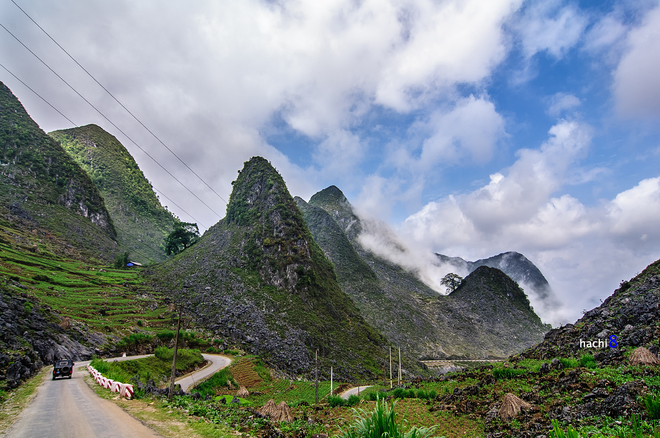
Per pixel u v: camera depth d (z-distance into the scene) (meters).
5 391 27.42
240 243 143.75
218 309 104.50
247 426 20.34
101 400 24.95
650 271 43.53
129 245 197.25
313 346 98.94
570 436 7.83
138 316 85.12
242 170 193.75
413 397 39.47
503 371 35.19
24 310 52.56
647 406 14.41
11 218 134.38
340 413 35.56
